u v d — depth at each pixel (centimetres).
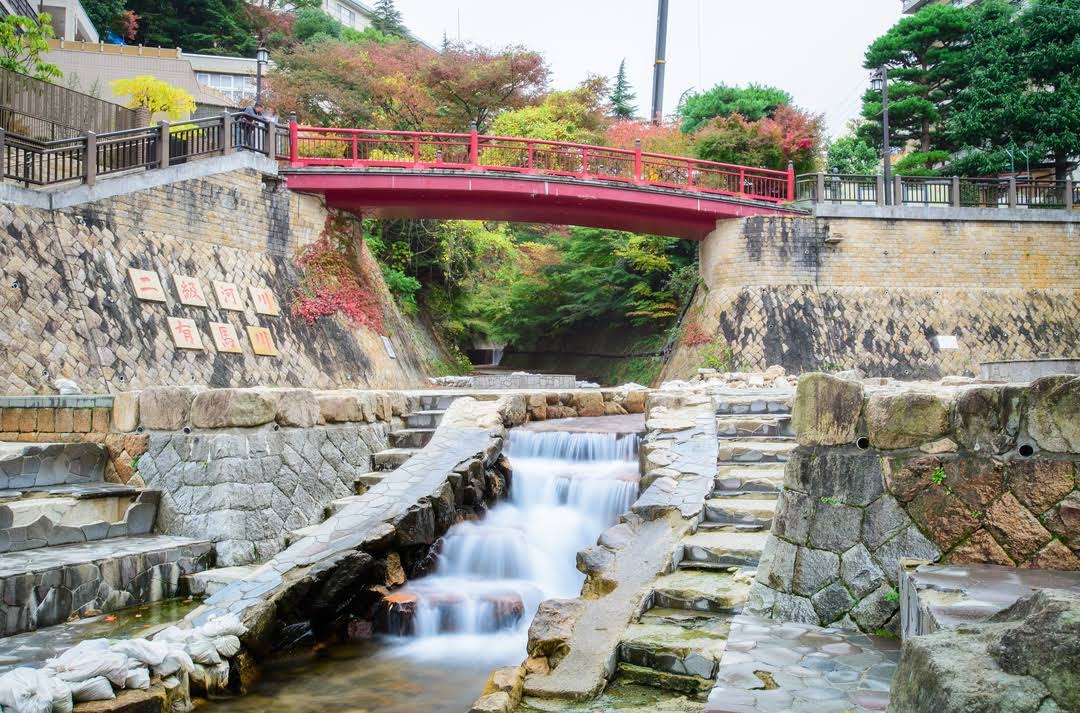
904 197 2536
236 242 1825
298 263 2034
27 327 1250
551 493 1044
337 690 676
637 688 551
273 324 1825
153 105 2497
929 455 529
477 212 2394
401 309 2797
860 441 555
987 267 2495
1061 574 462
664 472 876
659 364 2864
